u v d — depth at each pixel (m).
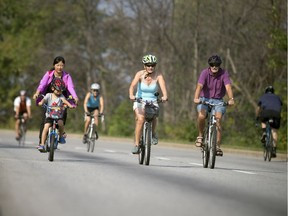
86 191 22.39
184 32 105.31
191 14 104.00
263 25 89.25
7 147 56.53
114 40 123.19
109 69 138.38
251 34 91.19
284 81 83.69
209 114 35.62
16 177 26.61
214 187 25.19
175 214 17.97
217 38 96.25
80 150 56.75
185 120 99.44
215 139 34.78
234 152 64.25
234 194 23.09
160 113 109.50
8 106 168.75
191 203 20.22
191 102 102.56
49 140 36.12
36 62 147.75
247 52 90.69
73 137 101.19
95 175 28.30
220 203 20.44
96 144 74.12
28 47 161.12
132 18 115.50
